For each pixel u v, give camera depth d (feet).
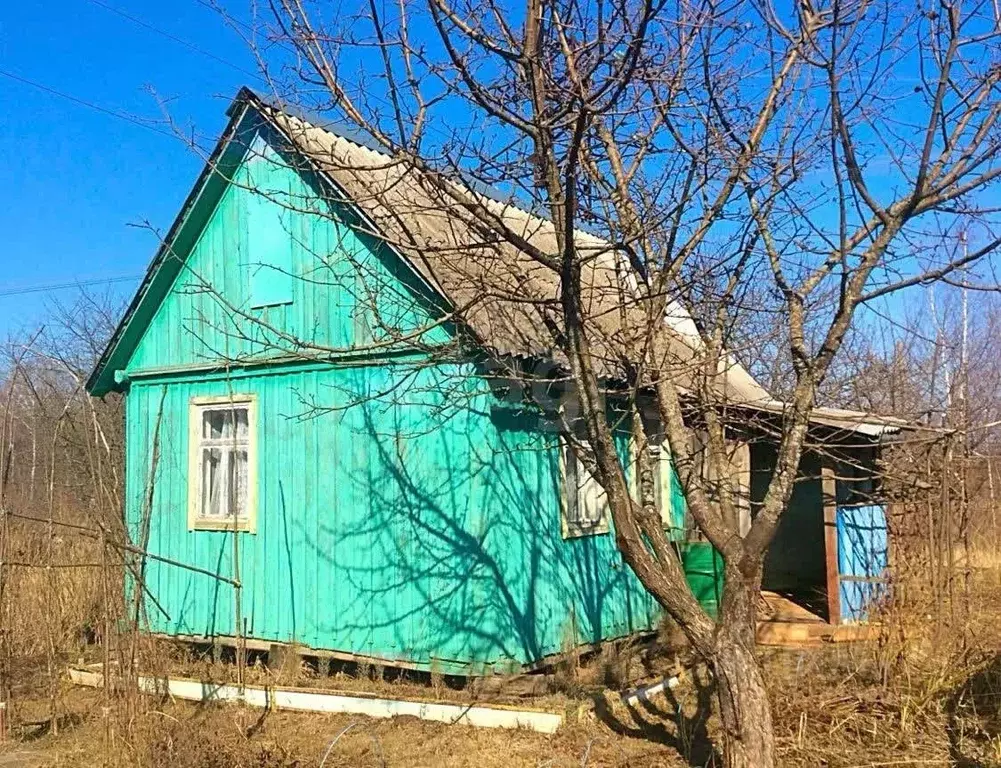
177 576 32.89
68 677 28.07
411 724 23.29
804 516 42.01
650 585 16.12
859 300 15.56
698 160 17.16
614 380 25.26
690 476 16.47
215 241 32.81
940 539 26.48
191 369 33.06
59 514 31.35
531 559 27.55
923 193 14.93
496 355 20.38
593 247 16.35
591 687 25.95
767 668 27.48
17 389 34.42
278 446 30.68
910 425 26.43
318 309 29.89
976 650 26.23
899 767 19.21
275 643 29.84
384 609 27.58
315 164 18.35
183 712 24.61
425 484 27.09
